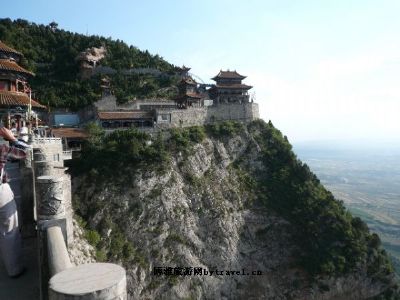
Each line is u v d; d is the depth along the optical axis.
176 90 104.69
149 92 100.94
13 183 17.92
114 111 73.69
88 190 61.03
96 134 67.38
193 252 61.94
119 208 59.97
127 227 59.06
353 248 65.25
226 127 78.94
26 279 11.20
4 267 11.95
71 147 66.88
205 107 80.25
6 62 49.19
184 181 67.69
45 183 9.71
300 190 72.31
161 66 120.25
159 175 64.50
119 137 67.81
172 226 62.00
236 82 92.12
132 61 117.31
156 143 68.94
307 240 67.06
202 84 100.44
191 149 71.81
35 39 121.19
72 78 107.38
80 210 58.94
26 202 14.85
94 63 109.50
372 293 64.12
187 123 77.12
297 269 64.81
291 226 68.94
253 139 79.81
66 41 123.75
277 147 80.06
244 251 65.94
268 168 76.94
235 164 76.12
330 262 62.84
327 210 69.81
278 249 67.19
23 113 46.53
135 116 73.31
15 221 11.30
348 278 63.31
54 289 4.39
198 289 58.59
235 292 61.62
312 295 61.84
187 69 115.56
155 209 61.75
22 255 12.62
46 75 106.81
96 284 4.51
